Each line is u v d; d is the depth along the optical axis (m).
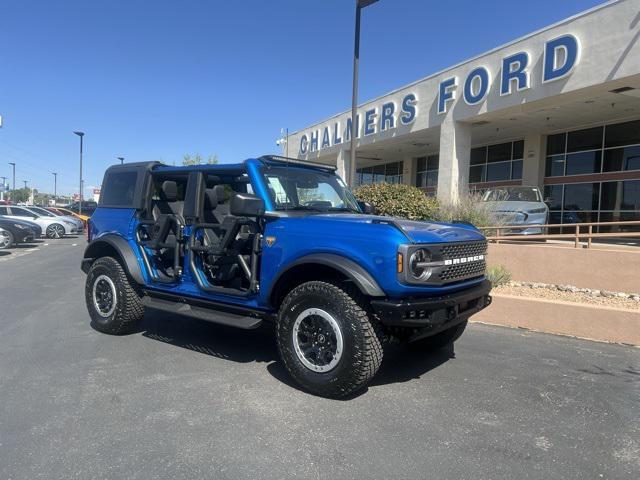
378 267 4.02
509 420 3.93
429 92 19.69
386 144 24.05
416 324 4.02
